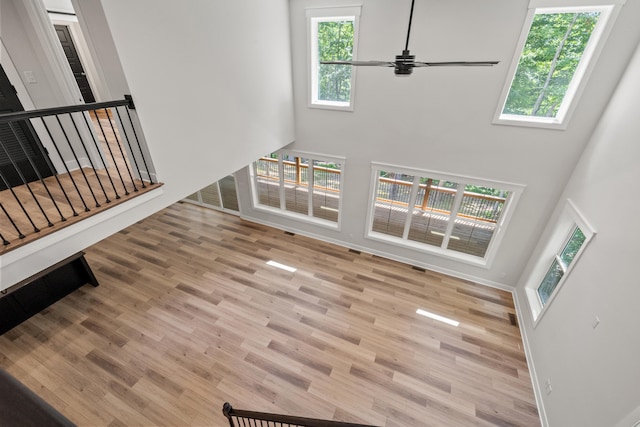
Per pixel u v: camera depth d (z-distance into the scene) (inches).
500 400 142.8
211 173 150.4
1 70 133.8
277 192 309.7
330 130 208.5
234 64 147.1
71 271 196.9
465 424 133.6
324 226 254.4
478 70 154.9
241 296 202.1
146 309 190.2
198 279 216.7
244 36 148.9
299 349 166.2
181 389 145.7
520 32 139.6
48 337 169.6
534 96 155.9
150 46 107.3
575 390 113.4
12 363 155.4
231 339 171.3
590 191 134.1
